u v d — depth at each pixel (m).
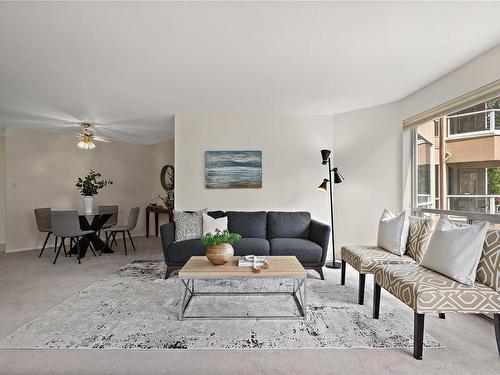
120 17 1.95
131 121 4.76
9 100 3.66
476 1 1.80
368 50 2.44
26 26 2.04
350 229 4.20
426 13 1.93
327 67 2.78
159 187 6.74
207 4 1.82
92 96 3.55
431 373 1.63
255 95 3.57
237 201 4.38
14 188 5.14
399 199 3.77
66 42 2.27
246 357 1.78
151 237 6.49
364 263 2.60
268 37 2.23
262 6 1.85
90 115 4.39
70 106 3.94
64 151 5.74
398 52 2.48
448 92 2.92
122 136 5.94
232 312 2.40
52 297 2.77
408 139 3.69
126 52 2.45
